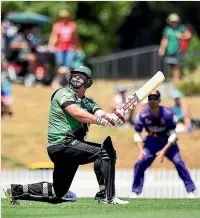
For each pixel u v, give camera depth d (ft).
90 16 339.77
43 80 259.39
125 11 344.49
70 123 88.22
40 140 196.24
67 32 246.88
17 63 260.01
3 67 260.01
